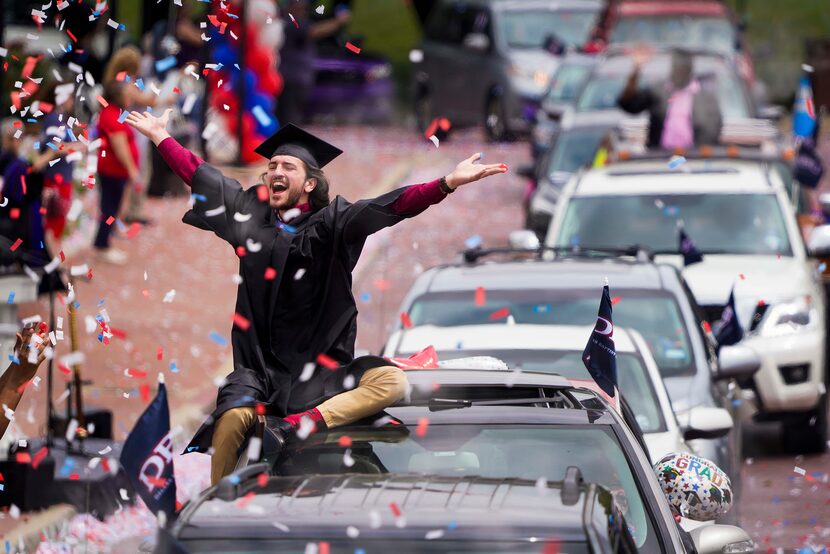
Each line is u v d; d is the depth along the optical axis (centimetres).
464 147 11075
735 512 3231
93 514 3497
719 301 4341
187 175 2352
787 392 4306
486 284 3831
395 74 15550
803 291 4406
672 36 9738
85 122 4647
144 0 8500
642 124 6488
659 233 4719
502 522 1630
